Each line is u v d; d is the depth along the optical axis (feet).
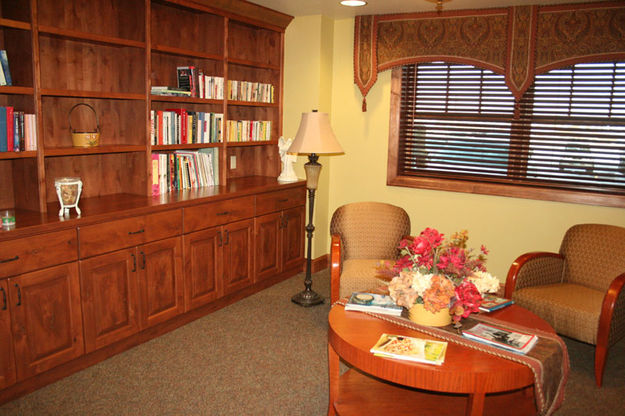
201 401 8.25
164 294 10.49
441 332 7.13
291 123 15.07
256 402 8.27
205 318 11.73
